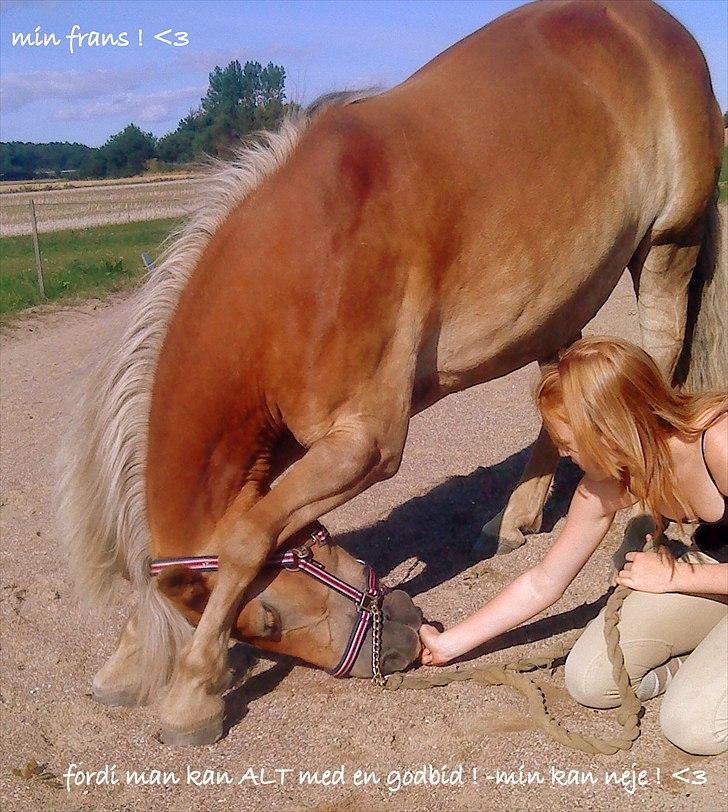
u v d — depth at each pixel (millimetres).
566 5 3014
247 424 2498
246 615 2463
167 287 2508
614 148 2895
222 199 2557
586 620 2922
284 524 2412
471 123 2656
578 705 2504
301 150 2541
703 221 3270
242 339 2434
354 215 2455
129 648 2658
